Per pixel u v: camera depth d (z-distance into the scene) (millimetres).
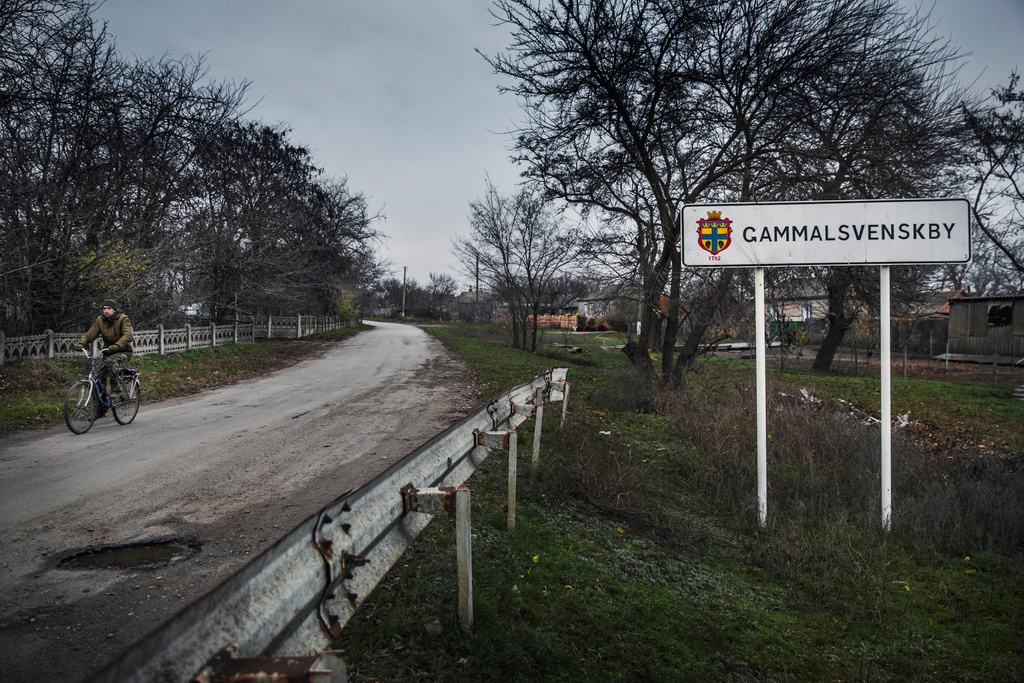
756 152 12719
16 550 4051
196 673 1396
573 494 6465
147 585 3578
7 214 12820
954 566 5762
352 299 49625
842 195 12469
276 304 31031
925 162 12438
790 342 32531
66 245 13930
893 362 31953
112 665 1128
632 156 13297
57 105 14211
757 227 6777
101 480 5715
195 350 19547
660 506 6766
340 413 9852
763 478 6633
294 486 5570
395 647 3061
